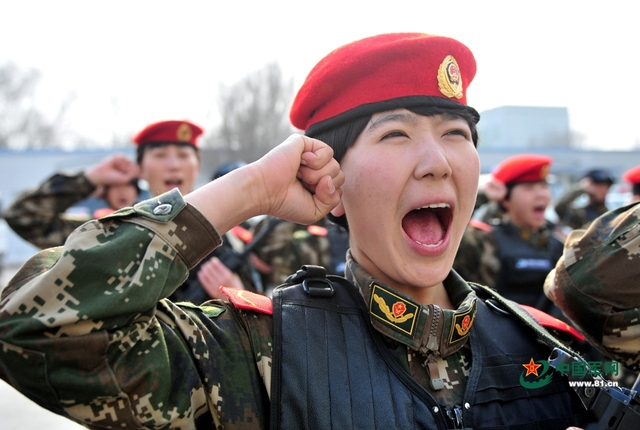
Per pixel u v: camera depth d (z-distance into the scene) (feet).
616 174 67.92
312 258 10.46
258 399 3.60
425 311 3.86
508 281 12.57
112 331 3.13
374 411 3.59
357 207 4.00
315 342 3.78
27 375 3.05
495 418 3.77
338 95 4.07
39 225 11.32
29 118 98.58
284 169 3.79
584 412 4.00
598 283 4.39
